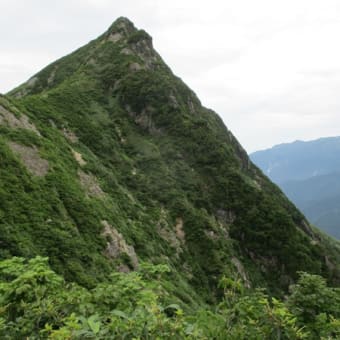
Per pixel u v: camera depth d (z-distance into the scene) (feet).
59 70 306.76
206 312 18.75
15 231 80.38
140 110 232.94
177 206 174.70
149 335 16.57
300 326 24.53
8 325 20.39
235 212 191.11
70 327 16.26
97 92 238.07
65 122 183.01
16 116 135.85
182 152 211.41
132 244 120.78
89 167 148.77
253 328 18.58
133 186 178.50
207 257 157.17
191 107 268.41
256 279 167.73
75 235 96.63
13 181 96.94
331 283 181.37
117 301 21.77
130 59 265.95
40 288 23.80
